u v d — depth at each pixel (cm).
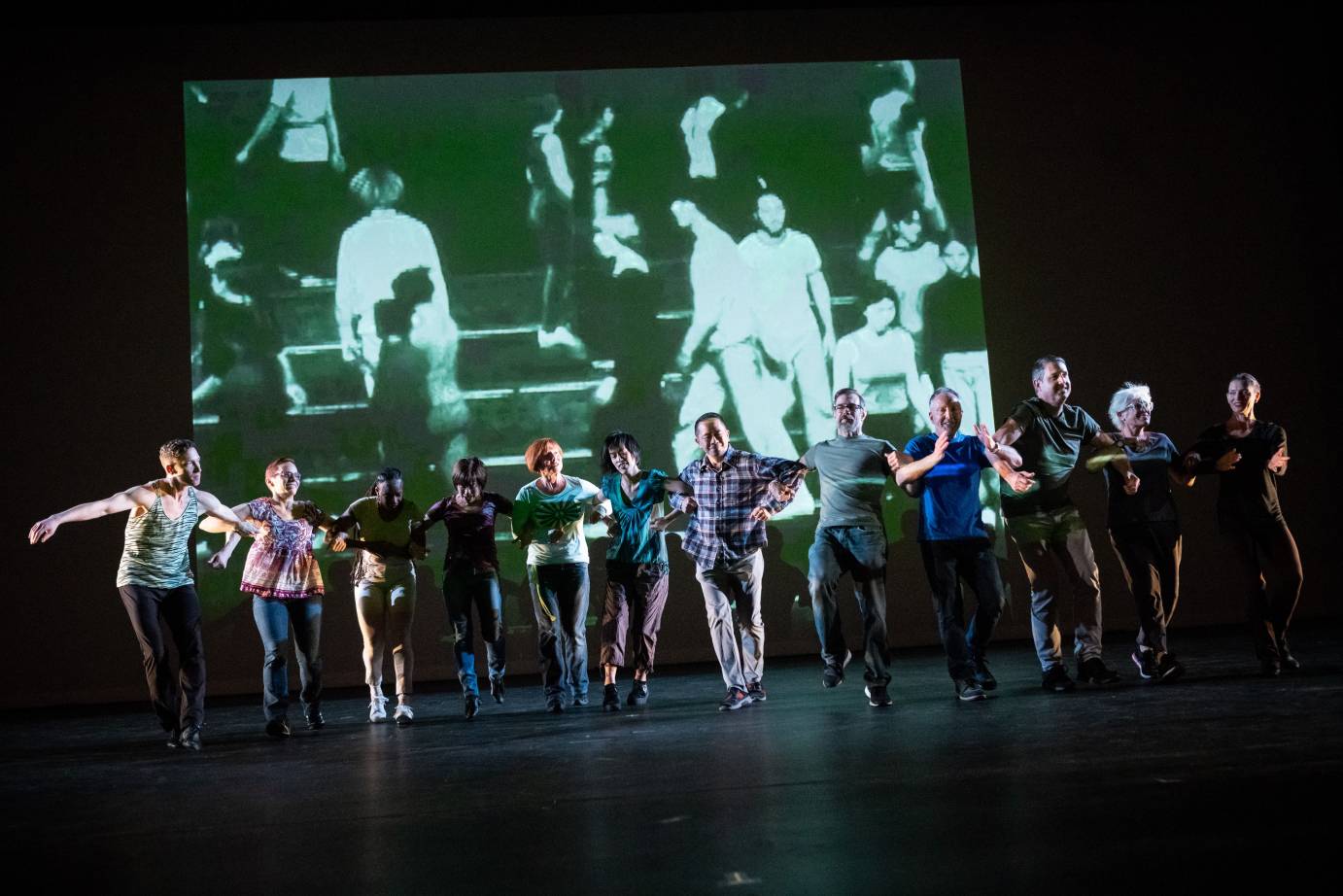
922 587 784
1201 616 801
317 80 785
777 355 789
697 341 786
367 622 549
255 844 285
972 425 795
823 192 804
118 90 784
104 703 748
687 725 466
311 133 782
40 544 756
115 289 772
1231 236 832
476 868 248
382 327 771
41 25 782
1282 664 514
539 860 251
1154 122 834
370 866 255
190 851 280
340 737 495
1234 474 513
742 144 804
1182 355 822
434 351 773
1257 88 842
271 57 788
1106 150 830
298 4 786
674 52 809
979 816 266
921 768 332
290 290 769
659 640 776
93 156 779
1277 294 830
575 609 574
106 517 762
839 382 790
